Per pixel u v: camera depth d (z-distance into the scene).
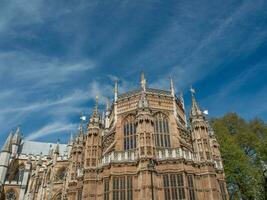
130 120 42.66
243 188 46.31
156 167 36.12
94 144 40.91
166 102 44.69
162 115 43.06
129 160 37.16
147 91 44.94
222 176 40.59
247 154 51.56
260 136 53.28
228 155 47.97
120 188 35.44
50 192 64.38
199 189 36.22
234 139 51.16
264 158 47.91
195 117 42.12
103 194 35.91
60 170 70.31
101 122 44.53
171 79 48.38
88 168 38.28
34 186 72.56
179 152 37.84
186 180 35.53
